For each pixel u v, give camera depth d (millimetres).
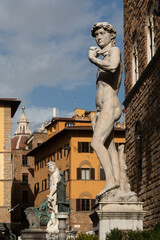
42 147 95250
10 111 73312
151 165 28281
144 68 31172
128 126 35781
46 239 28484
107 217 11906
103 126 12750
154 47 29781
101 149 12625
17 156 116062
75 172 78812
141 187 30922
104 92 13008
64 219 24438
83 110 99812
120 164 13008
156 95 27391
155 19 28953
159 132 26547
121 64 12992
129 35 36094
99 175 79188
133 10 34688
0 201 69938
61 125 92188
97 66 12820
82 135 80312
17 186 114250
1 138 72062
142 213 11953
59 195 24625
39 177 98312
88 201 77938
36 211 31797
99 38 13203
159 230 11242
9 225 69312
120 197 12211
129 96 34844
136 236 11094
